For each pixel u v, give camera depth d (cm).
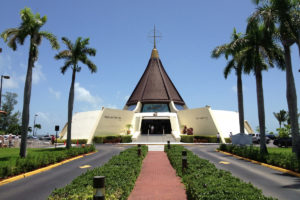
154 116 5003
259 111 2072
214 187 629
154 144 3903
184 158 1184
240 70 2580
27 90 1931
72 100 2600
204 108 4534
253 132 4831
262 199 532
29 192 954
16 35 1967
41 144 4203
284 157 1505
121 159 1316
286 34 1794
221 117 4591
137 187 993
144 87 5900
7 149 2941
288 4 1738
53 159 1681
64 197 591
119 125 4788
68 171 1439
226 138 4253
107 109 4550
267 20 1767
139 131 4862
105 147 3378
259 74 2116
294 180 1119
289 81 1775
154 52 6675
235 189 604
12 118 8319
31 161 1398
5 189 1007
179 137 4481
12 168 1233
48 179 1208
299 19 1691
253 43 2131
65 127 5028
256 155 1788
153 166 1567
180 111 5103
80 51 2623
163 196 859
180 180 1127
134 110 5419
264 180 1119
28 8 1992
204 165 1112
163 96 5703
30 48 1964
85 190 628
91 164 1709
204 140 4281
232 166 1562
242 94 2655
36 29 2000
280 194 871
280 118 6100
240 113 2622
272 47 2086
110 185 717
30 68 1966
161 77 6131
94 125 4331
